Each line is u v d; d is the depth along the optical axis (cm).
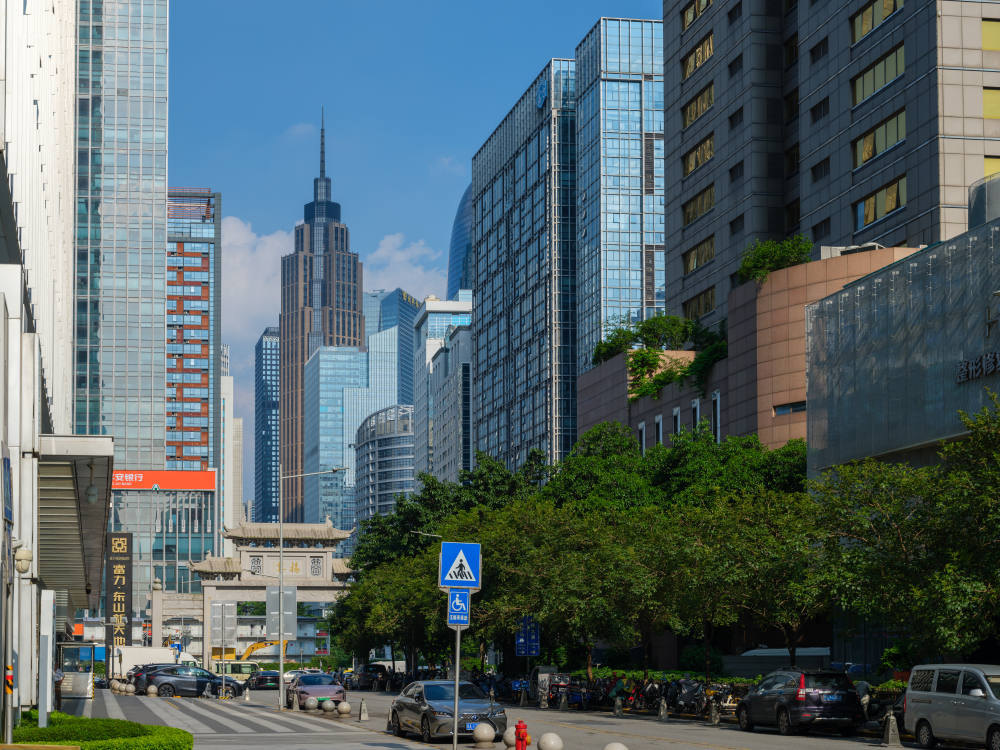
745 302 7150
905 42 6781
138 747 2244
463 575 2350
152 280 19762
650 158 19388
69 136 8112
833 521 3569
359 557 10012
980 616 3086
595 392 9625
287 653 14200
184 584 18875
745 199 8619
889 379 5150
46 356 4831
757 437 6762
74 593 6100
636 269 19088
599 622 5384
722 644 7150
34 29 4100
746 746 3030
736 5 8869
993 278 4494
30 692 2905
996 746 2678
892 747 3036
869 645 5103
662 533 4797
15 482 2550
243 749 3055
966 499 3116
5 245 3444
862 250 6544
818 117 7738
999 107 6488
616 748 2586
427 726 3416
